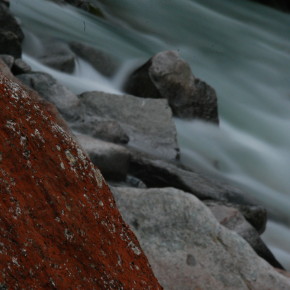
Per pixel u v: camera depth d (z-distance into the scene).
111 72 27.67
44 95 20.77
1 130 3.22
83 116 20.94
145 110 23.19
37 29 28.14
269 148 27.45
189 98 26.39
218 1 42.88
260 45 40.28
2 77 3.46
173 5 39.38
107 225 3.68
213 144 25.67
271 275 10.87
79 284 3.26
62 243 3.27
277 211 22.23
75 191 3.53
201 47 36.72
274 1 46.06
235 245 10.89
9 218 3.00
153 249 10.49
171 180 19.47
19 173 3.19
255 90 33.66
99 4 34.97
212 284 10.41
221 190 19.75
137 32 34.66
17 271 2.92
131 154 19.75
